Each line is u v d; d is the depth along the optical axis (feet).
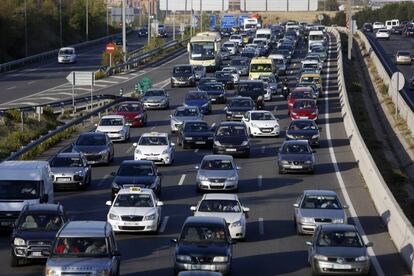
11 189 187.62
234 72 508.12
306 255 166.91
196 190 234.38
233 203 182.60
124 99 432.66
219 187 229.66
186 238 150.10
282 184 245.24
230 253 148.46
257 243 177.58
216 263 144.66
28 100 451.12
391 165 297.74
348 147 308.81
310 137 303.89
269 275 151.43
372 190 226.58
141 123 358.64
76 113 404.16
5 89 506.07
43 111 380.37
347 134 334.44
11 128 334.85
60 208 163.94
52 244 139.33
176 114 346.33
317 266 147.54
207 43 578.66
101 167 272.92
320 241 151.53
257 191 235.20
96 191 235.20
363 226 194.29
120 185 218.79
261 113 341.62
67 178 233.35
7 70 629.51
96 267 131.34
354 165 275.39
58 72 617.21
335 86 500.74
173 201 221.25
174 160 285.84
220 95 433.48
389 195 195.72
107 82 547.49
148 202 187.32
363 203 219.61
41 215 159.84
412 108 417.28
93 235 137.80
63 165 237.86
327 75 558.97
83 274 130.52
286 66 587.27
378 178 216.13
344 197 226.99
